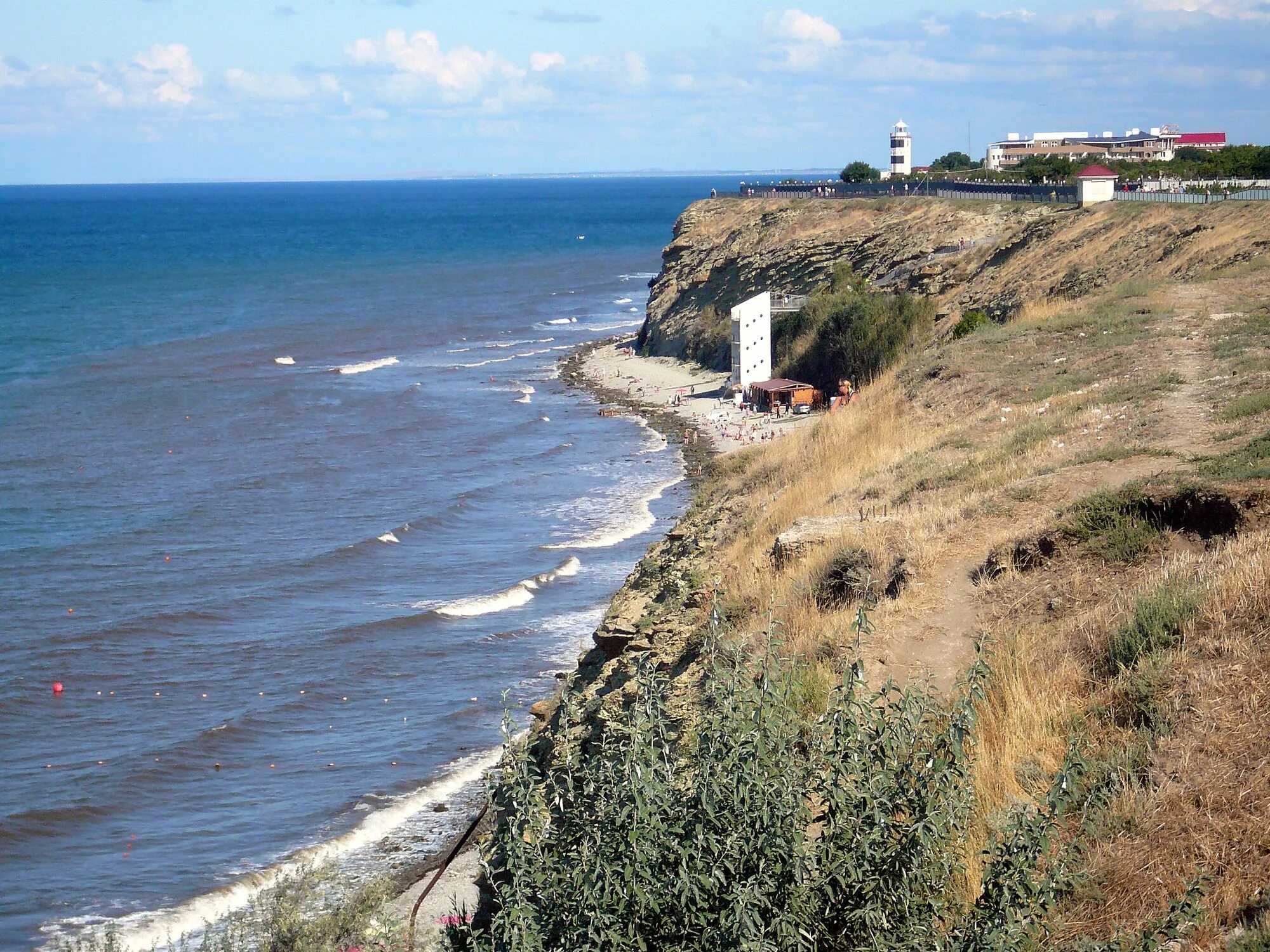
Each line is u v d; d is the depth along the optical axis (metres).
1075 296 53.78
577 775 8.53
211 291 144.62
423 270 175.25
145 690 32.03
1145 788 8.80
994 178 113.31
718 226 105.69
